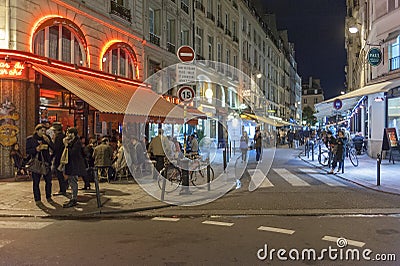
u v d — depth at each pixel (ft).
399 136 60.85
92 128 52.60
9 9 39.83
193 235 20.13
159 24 71.82
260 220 23.57
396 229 21.11
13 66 39.47
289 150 101.60
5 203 28.37
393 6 60.85
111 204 28.17
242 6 128.77
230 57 115.75
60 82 40.68
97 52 53.26
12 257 16.67
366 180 39.91
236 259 16.19
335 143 46.91
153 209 27.04
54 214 25.27
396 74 60.13
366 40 77.05
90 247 18.10
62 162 27.58
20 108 40.01
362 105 81.97
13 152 39.40
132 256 16.70
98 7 53.31
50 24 44.70
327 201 29.37
